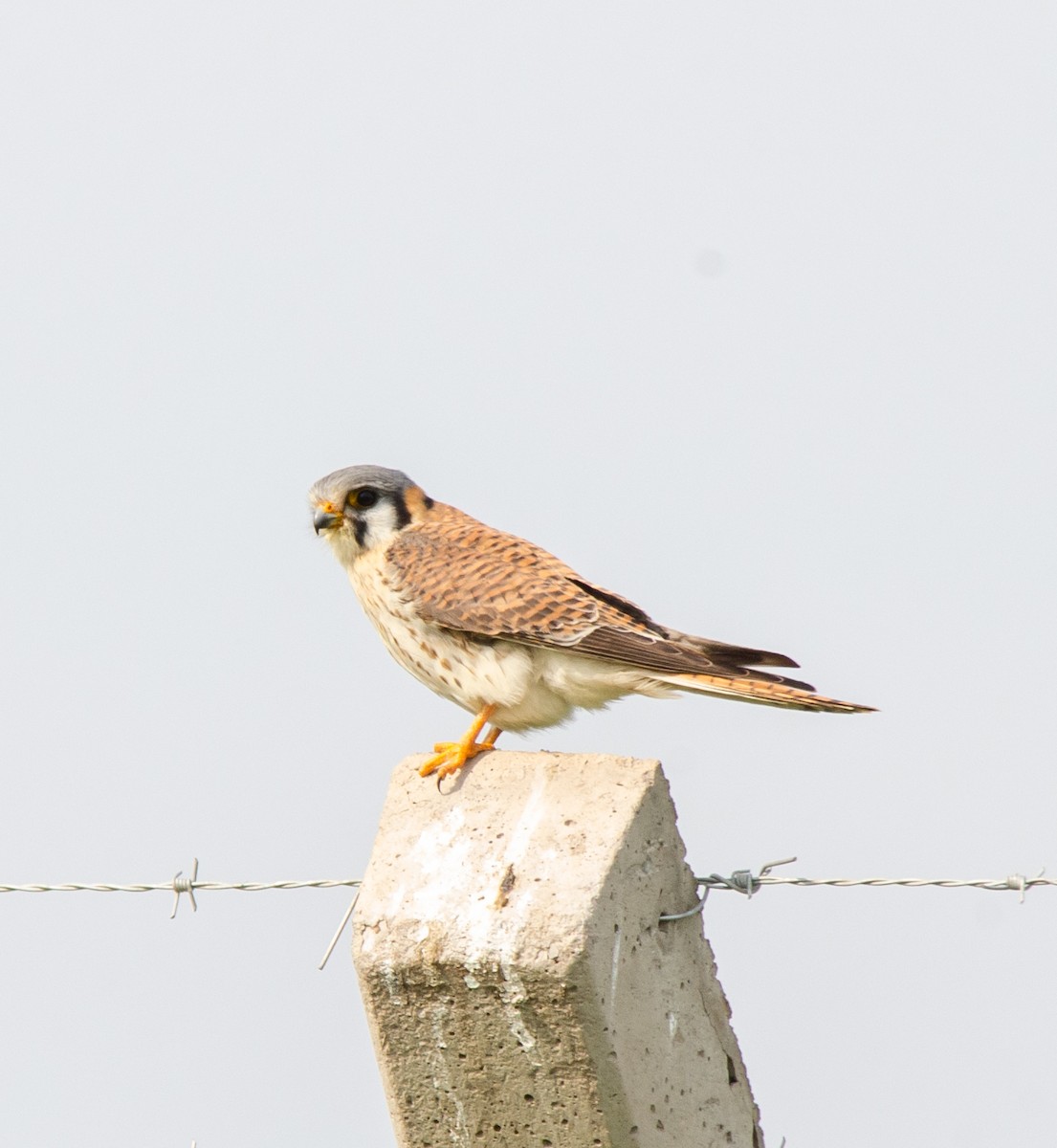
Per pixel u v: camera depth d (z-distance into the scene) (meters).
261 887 10.13
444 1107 8.80
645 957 8.55
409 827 9.03
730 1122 9.02
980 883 9.02
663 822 8.77
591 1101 8.37
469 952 8.31
